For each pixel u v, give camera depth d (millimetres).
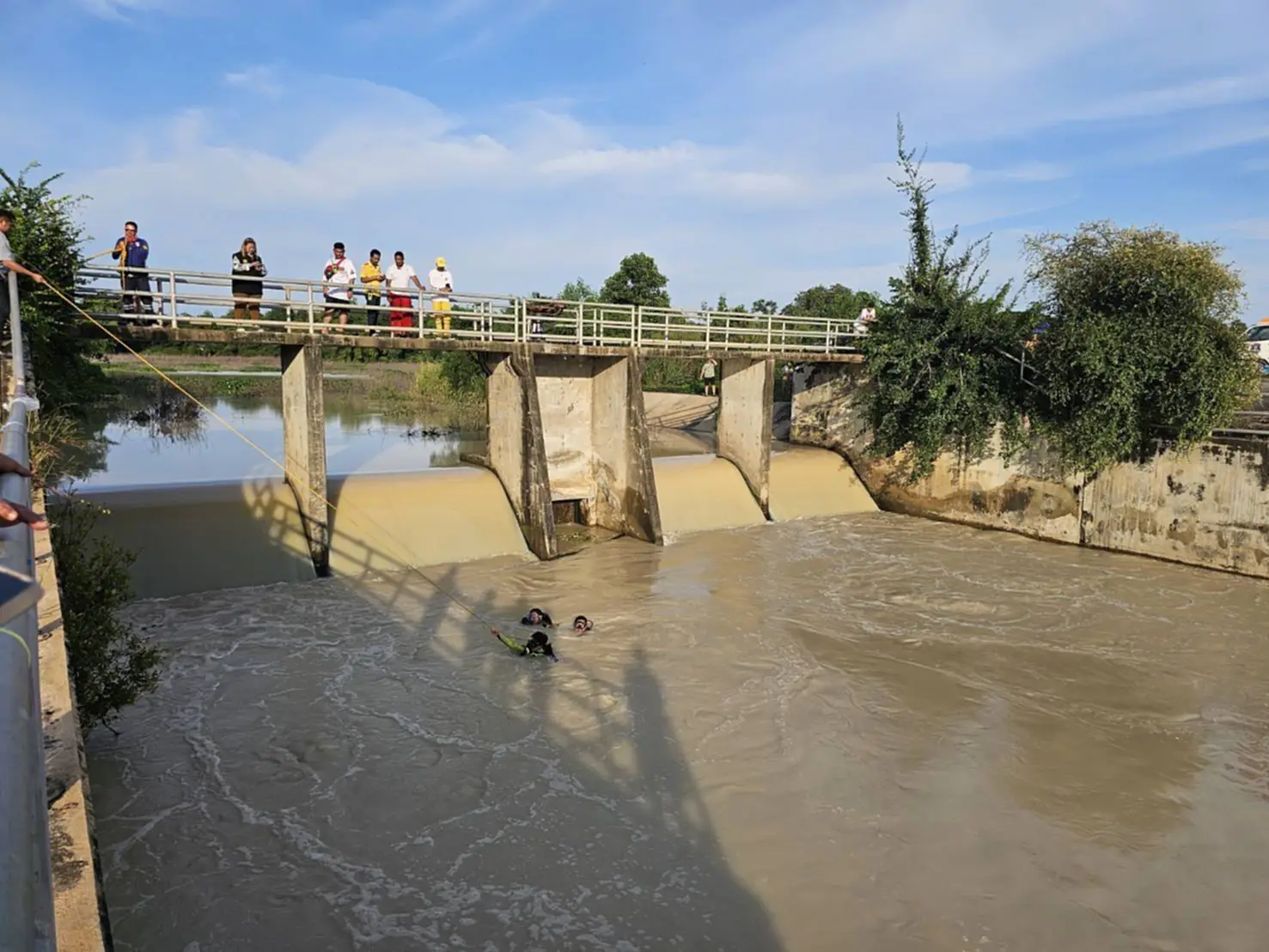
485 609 15703
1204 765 11148
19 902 1418
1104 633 15484
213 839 8859
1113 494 21047
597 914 8008
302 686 12281
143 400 45844
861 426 26578
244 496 17406
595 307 21578
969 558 20438
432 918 7883
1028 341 22688
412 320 21359
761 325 42562
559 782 10117
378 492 19203
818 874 8695
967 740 11500
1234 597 17625
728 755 10844
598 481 23062
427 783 10000
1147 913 8375
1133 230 20109
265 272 17688
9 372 11555
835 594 17359
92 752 10344
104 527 15664
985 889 8602
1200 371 18703
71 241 14281
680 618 15578
